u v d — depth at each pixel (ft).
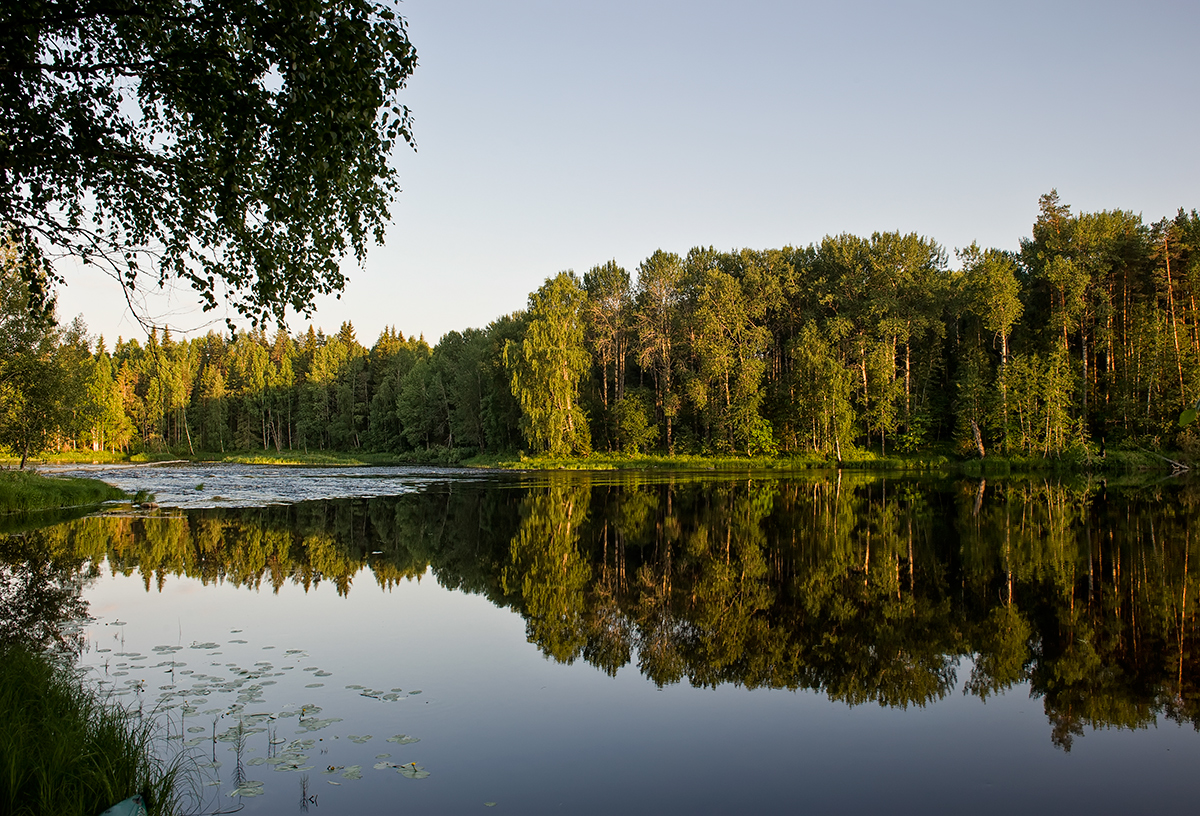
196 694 27.94
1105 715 27.71
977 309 176.45
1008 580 51.19
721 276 203.31
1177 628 39.34
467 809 19.75
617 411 213.25
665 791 21.22
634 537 72.74
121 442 307.99
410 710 27.22
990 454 178.60
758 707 28.50
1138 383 157.99
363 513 92.99
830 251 224.53
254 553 62.54
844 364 204.95
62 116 26.96
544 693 29.60
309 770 21.84
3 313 87.86
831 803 20.70
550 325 198.90
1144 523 76.43
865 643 37.29
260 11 24.93
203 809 19.36
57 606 42.96
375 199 30.71
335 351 347.77
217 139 28.35
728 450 204.33
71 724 20.99
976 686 30.96
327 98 24.68
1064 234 187.32
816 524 79.92
